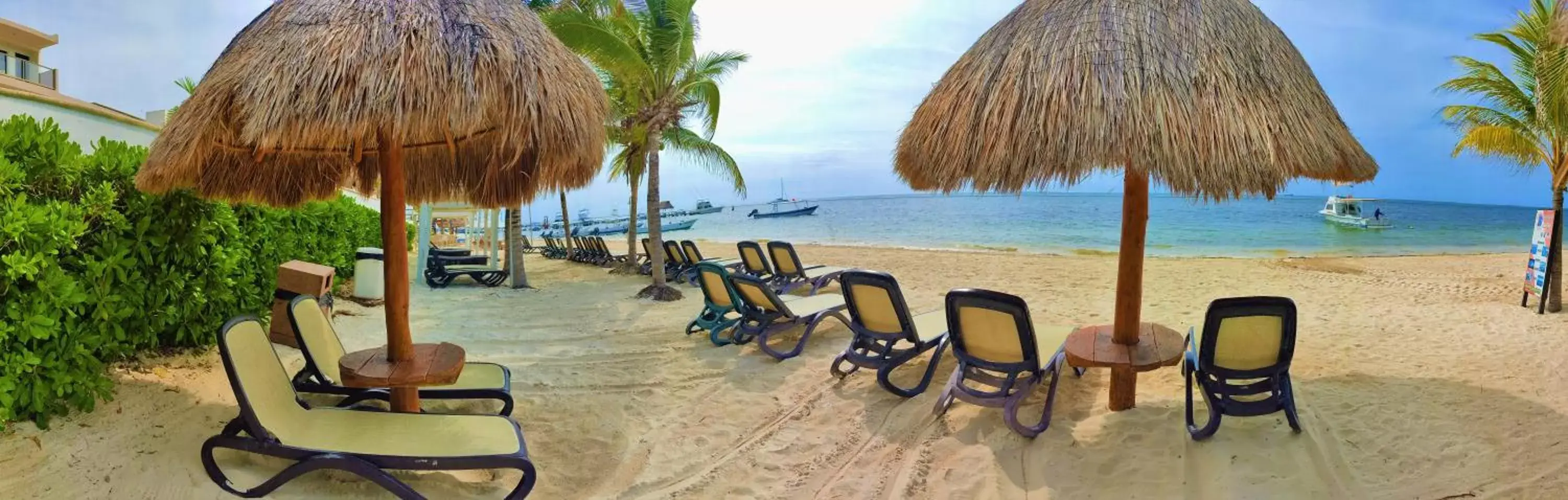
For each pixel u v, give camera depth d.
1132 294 3.82
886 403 4.47
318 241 8.10
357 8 2.71
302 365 4.84
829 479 3.40
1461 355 5.52
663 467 3.54
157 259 3.81
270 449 2.64
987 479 3.27
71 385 3.00
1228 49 3.23
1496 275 13.52
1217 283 11.73
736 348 6.08
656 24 10.47
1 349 2.73
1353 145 3.43
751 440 3.91
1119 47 3.16
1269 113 3.09
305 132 2.43
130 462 2.77
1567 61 6.04
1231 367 3.48
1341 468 3.19
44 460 2.67
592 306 8.79
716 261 12.97
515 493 2.78
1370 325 7.11
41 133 3.29
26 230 2.79
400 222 3.28
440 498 2.91
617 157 14.37
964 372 4.11
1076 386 4.62
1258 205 53.69
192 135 2.61
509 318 7.79
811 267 11.41
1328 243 29.16
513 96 2.71
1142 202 3.75
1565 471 3.17
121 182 3.55
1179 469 3.21
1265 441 3.43
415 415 3.16
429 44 2.63
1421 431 3.64
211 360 4.32
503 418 3.19
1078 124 3.04
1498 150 8.59
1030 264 15.87
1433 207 80.44
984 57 3.62
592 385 4.96
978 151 3.31
